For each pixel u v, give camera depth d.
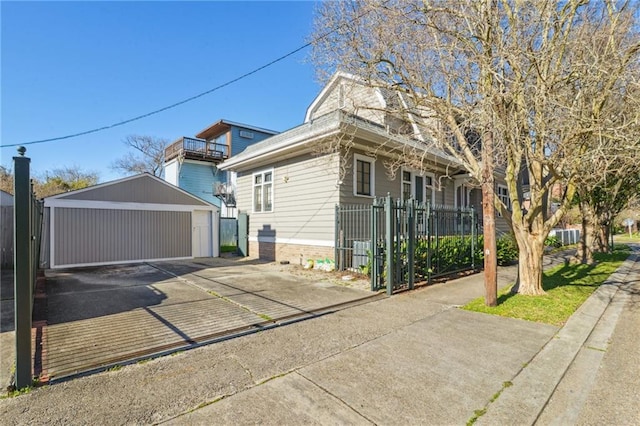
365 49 6.37
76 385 2.96
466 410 2.57
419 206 7.93
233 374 3.17
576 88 5.49
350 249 9.54
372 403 2.66
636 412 2.62
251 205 13.99
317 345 3.93
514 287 6.88
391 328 4.59
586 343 4.17
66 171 32.53
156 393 2.81
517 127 5.27
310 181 10.97
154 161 34.81
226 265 11.30
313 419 2.43
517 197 6.52
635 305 6.04
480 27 5.56
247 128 22.41
